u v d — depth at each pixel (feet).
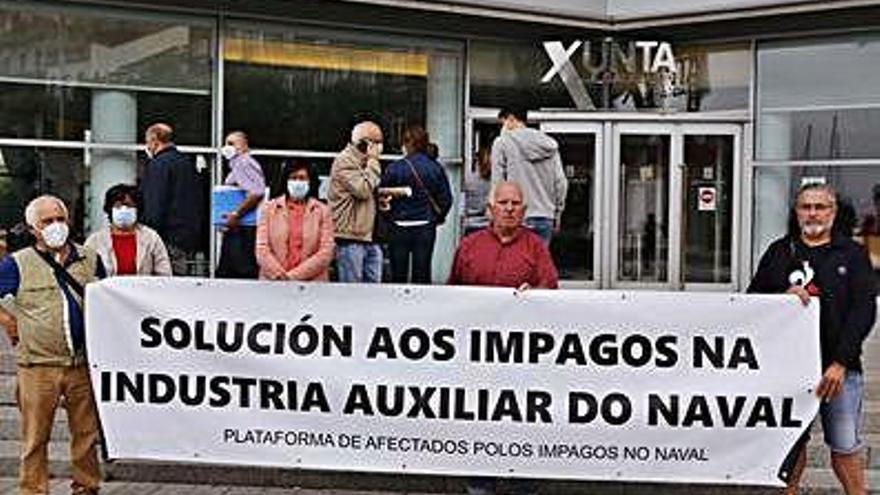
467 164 57.06
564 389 24.40
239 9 51.72
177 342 24.77
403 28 55.26
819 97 54.95
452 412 24.58
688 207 57.06
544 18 55.31
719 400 24.11
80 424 25.20
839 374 22.76
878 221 53.52
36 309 24.38
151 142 38.45
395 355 24.61
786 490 24.43
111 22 50.03
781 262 23.82
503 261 24.82
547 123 56.90
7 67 48.32
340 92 54.39
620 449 24.40
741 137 56.65
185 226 38.14
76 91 49.57
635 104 57.93
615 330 24.26
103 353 24.73
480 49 57.47
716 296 23.98
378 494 27.58
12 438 30.17
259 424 24.89
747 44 56.65
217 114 51.96
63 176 49.44
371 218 34.68
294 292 24.68
